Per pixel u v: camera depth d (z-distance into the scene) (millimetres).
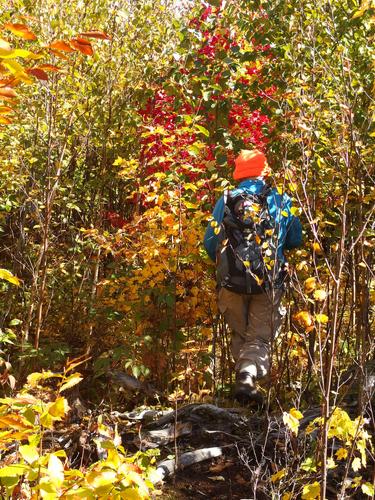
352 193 3854
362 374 2744
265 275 3908
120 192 6066
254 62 4801
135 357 4367
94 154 6180
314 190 3939
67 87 5465
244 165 4102
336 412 2299
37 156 5805
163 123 5148
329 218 4250
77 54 5066
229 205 4004
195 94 4773
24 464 1561
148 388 4348
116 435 1842
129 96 5938
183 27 4883
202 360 4469
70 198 5840
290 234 4020
